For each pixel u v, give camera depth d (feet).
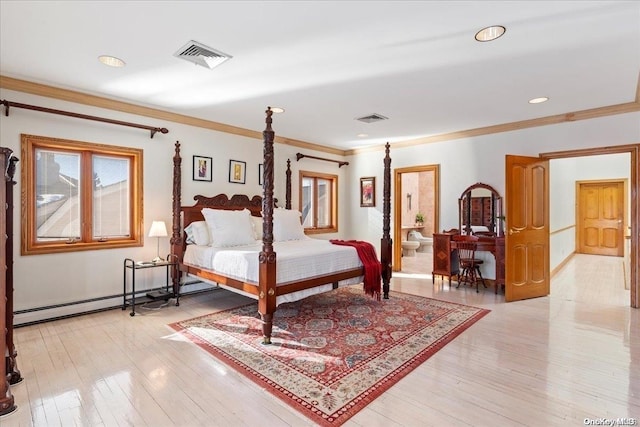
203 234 13.75
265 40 8.02
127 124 12.50
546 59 8.98
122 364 8.17
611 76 10.12
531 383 7.32
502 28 7.45
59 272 11.40
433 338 9.82
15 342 9.44
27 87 10.62
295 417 6.14
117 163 13.03
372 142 20.06
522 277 14.17
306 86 10.99
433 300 14.01
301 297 10.96
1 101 9.78
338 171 22.22
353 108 13.34
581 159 27.94
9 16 6.93
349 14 6.91
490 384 7.29
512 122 15.39
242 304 13.46
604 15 6.91
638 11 6.75
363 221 21.80
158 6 6.60
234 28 7.47
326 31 7.61
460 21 7.18
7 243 7.22
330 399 6.70
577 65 9.35
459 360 8.43
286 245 13.66
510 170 13.94
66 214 11.85
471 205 16.84
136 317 11.73
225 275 11.53
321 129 16.81
